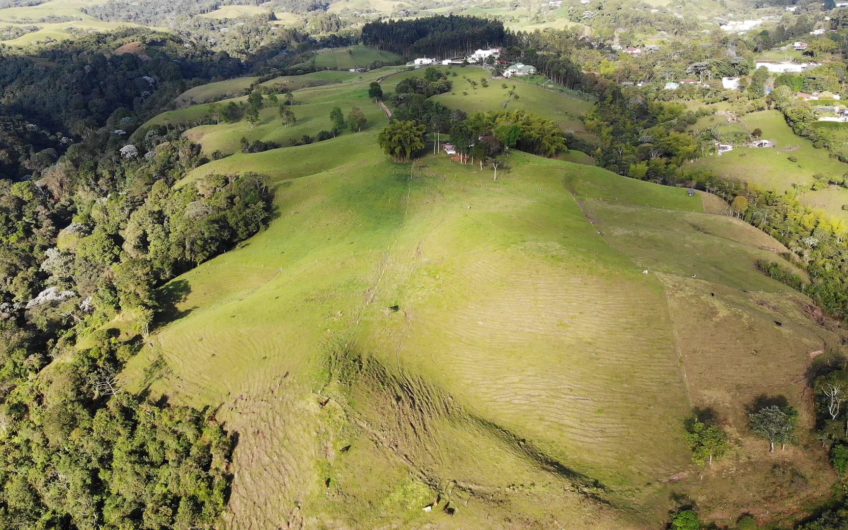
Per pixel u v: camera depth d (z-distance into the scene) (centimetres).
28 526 6075
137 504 5781
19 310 11006
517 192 11562
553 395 5541
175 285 9638
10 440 6731
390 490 4766
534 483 4681
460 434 5272
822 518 4194
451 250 8281
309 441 5269
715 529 4278
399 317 6919
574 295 6706
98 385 6962
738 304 6656
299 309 7488
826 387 5153
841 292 7675
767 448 4862
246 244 11012
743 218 11694
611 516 4356
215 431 5834
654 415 5225
